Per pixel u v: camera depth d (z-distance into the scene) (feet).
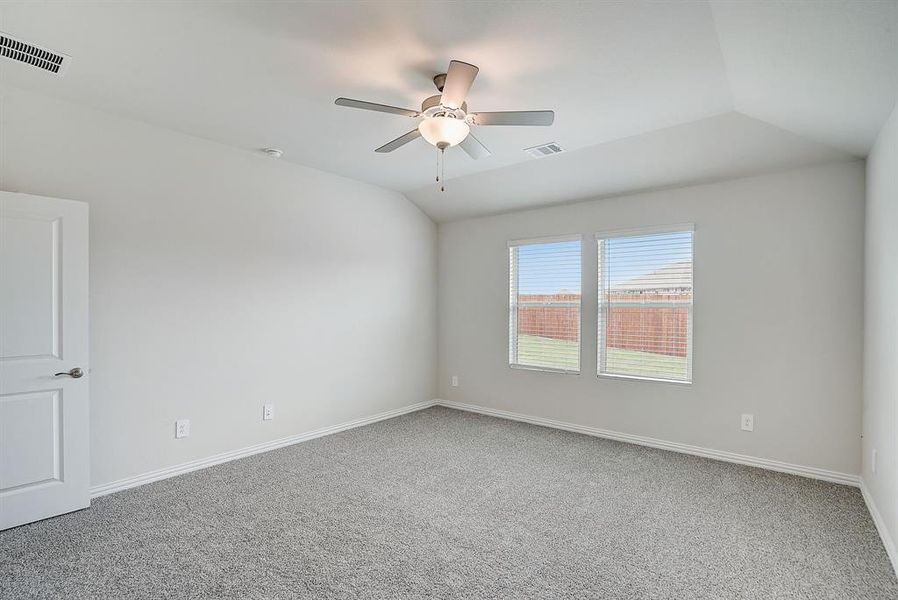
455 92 7.16
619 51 7.32
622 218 13.79
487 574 6.95
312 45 7.22
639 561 7.30
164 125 10.55
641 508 9.16
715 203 12.17
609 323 14.15
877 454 8.64
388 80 8.39
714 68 7.88
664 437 12.96
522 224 16.01
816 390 10.78
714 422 12.16
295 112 9.82
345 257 14.84
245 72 8.12
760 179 11.52
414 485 10.28
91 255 9.62
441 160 13.01
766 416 11.43
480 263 17.10
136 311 10.28
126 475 10.11
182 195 11.03
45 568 7.06
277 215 12.98
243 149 12.14
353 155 12.62
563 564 7.22
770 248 11.37
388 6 6.22
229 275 11.93
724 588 6.64
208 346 11.50
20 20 6.58
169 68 8.00
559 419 15.06
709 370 12.23
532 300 15.87
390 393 16.40
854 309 10.34
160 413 10.64
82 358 9.00
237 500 9.48
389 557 7.40
